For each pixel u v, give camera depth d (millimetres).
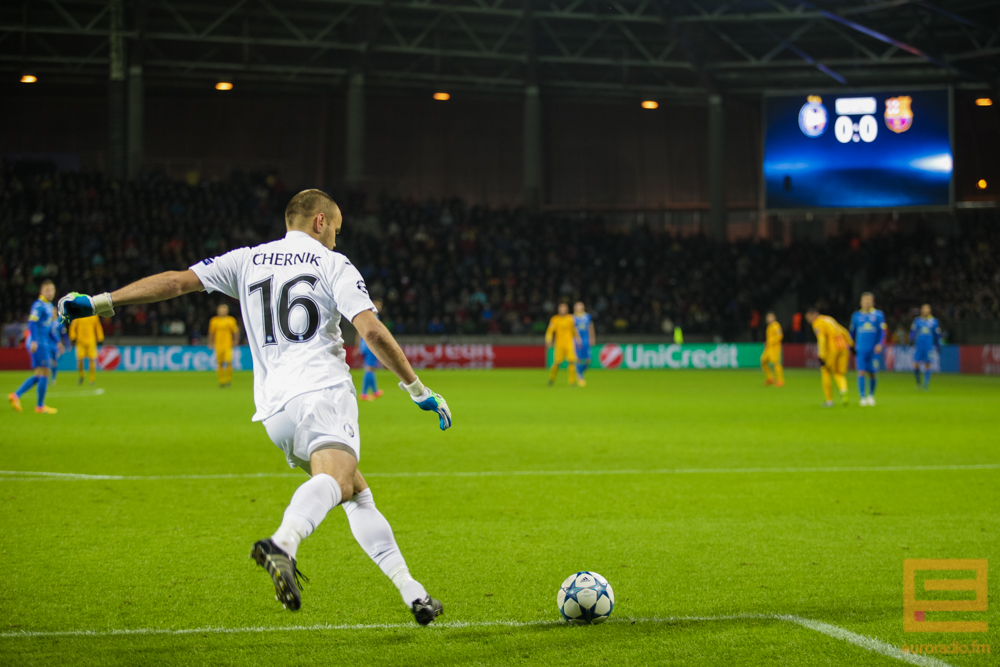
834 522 5859
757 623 3756
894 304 32750
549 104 41094
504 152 41281
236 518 5934
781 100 27938
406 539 5344
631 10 31375
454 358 30953
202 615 3863
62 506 6324
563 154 41375
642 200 41438
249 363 29781
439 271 34219
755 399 17109
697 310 33812
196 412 13891
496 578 4477
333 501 3059
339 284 3363
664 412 14227
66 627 3689
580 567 4691
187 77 35062
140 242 32094
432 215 36562
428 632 3645
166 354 29031
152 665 3254
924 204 27062
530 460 8773
